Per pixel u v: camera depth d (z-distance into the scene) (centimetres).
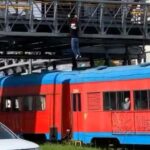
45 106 4788
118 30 5938
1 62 10350
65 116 4597
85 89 4409
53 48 6775
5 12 5372
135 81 4028
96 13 5838
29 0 5431
